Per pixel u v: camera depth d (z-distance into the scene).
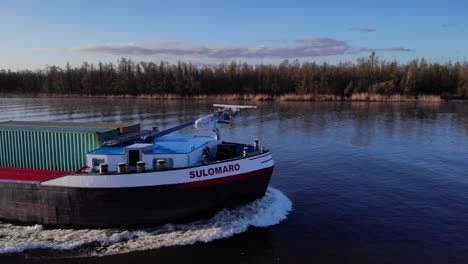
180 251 12.16
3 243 12.56
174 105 73.62
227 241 12.88
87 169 13.92
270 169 14.80
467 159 25.91
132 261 11.57
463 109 63.12
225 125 43.41
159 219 13.49
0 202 14.04
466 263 11.66
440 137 35.06
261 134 36.94
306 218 15.10
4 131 15.36
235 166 13.87
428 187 19.38
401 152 28.25
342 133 37.47
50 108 66.94
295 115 54.25
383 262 11.75
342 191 18.69
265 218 14.47
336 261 11.79
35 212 13.74
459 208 16.36
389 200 17.38
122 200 13.00
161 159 13.70
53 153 15.03
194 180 13.23
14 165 15.52
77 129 15.05
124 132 15.98
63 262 11.51
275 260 11.80
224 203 14.10
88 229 13.52
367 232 13.87
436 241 13.16
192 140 16.22
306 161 25.23
